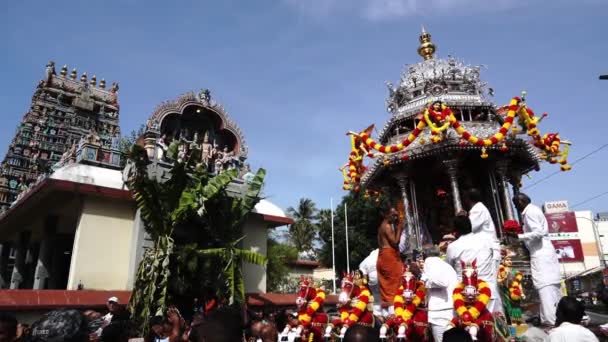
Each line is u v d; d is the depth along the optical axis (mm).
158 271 13609
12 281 23422
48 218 20312
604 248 54469
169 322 7730
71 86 57844
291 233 53188
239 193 20141
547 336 6262
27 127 51969
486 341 4852
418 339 5859
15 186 49281
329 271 46094
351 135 14805
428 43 21969
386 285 7438
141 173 14500
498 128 16969
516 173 17828
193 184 15781
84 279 16016
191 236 16125
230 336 3223
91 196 17062
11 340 4828
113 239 17172
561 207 51406
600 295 7547
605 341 6758
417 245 16141
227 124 22547
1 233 25578
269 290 29078
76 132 54906
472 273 5094
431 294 5742
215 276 15117
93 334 8125
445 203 17750
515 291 8656
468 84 19062
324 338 7434
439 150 15812
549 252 7465
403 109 19516
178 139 20703
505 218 15984
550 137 14086
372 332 3447
